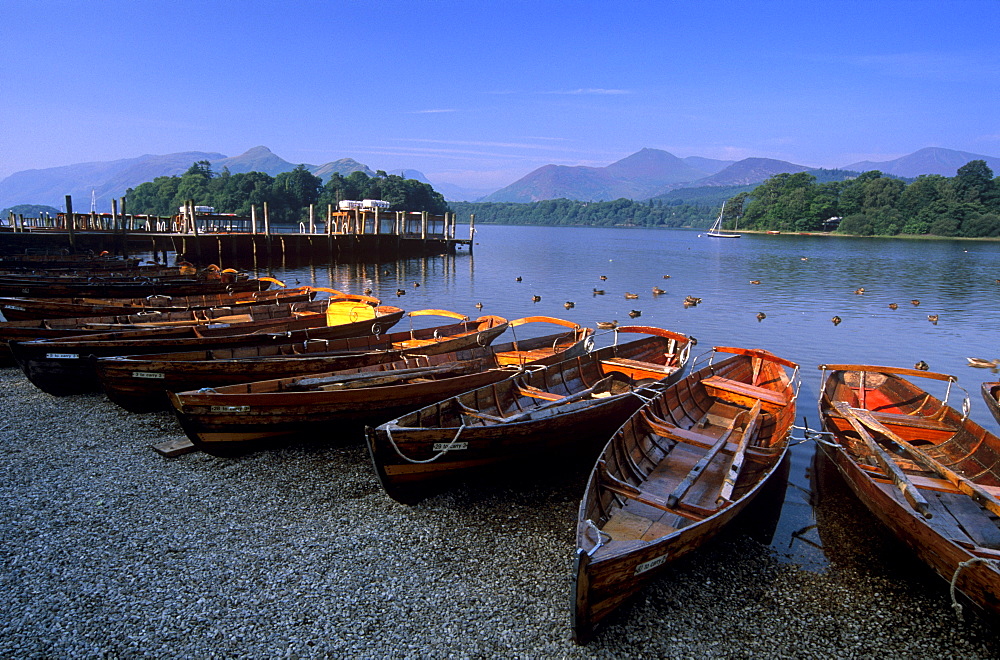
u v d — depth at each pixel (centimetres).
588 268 6500
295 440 1314
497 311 3547
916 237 14475
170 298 2677
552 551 993
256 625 797
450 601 857
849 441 1332
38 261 4100
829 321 3291
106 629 780
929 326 3173
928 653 804
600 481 971
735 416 1446
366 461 1312
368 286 4738
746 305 3834
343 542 994
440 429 1051
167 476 1203
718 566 976
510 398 1453
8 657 726
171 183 16225
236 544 976
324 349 1858
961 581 815
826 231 16950
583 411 1259
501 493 1203
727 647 797
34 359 1578
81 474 1198
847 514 1166
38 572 886
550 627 814
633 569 774
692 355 2498
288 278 5288
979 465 1190
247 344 1936
